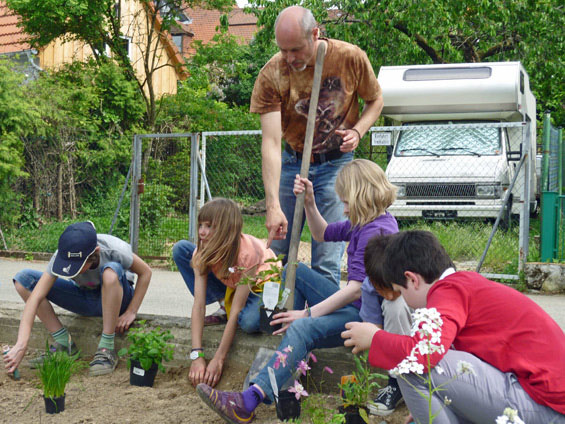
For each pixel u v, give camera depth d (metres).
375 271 3.16
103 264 4.36
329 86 4.25
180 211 10.95
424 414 2.71
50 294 4.45
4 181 12.02
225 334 3.99
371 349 2.82
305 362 3.51
